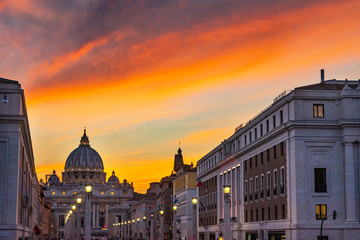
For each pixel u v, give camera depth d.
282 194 69.56
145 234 199.12
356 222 63.81
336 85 71.06
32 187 115.12
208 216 114.25
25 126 66.88
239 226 88.50
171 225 168.00
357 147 65.06
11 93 62.00
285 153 68.50
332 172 65.56
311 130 65.81
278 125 70.75
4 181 61.12
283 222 68.38
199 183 99.62
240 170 89.81
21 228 66.94
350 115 65.38
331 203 65.12
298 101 66.12
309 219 64.62
